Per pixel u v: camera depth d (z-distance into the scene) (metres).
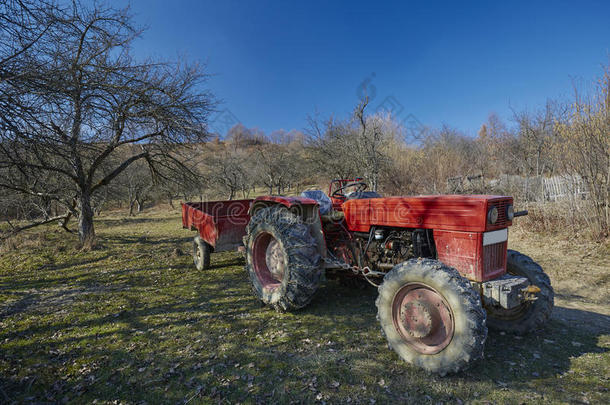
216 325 3.24
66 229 9.97
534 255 5.82
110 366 2.51
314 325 3.19
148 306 3.86
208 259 5.55
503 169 12.34
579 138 6.57
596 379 2.20
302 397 2.08
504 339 2.88
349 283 4.31
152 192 22.58
